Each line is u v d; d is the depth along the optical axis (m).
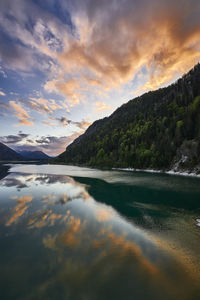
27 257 10.12
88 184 40.94
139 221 16.89
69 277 8.42
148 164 87.62
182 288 7.82
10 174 65.31
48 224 15.48
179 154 73.56
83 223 15.95
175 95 151.62
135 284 8.02
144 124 141.12
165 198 26.77
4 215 17.81
